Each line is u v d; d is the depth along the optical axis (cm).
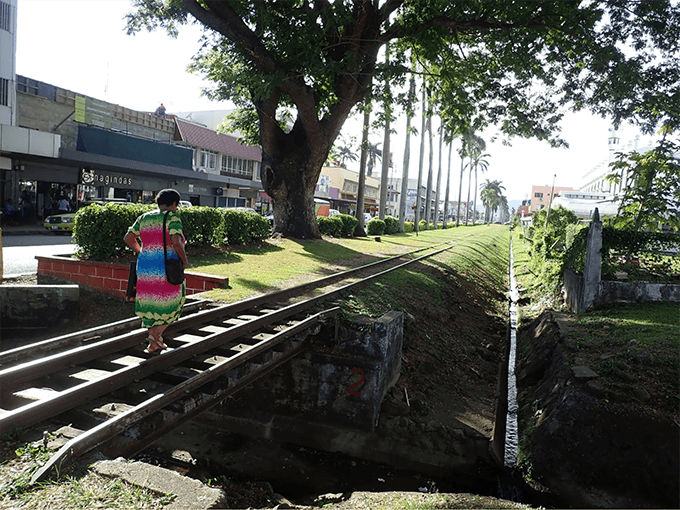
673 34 1344
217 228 1349
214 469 691
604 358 726
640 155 1363
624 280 1124
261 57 1457
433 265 1809
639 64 1349
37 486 285
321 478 693
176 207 500
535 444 662
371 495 611
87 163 2689
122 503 278
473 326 1421
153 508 277
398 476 707
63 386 432
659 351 714
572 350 810
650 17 1336
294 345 723
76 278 952
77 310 880
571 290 1212
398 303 1093
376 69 1543
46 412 358
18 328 841
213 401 522
